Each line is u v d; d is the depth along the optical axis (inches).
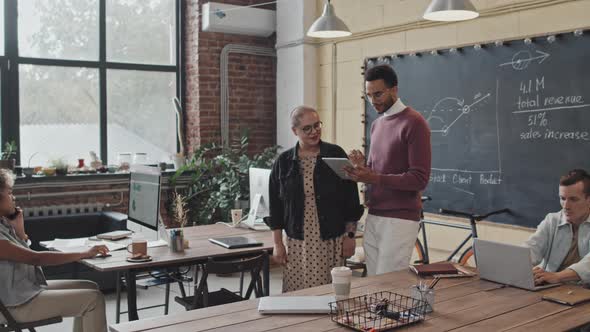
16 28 226.8
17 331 119.3
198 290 129.7
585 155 161.2
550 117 168.9
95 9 244.4
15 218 141.0
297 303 90.4
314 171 125.9
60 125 238.2
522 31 175.5
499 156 182.5
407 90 211.0
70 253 126.2
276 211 131.6
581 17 161.3
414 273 112.5
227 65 263.0
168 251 141.9
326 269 126.0
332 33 176.9
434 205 202.8
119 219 207.3
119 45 251.3
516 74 177.0
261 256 132.7
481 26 186.5
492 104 183.8
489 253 104.4
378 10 221.0
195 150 253.9
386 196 123.0
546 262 115.6
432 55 201.6
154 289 215.6
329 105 245.8
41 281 127.9
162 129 263.9
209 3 251.4
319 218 125.4
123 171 241.1
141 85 257.4
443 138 199.2
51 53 235.5
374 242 125.6
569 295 94.3
